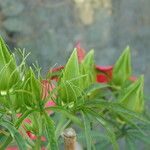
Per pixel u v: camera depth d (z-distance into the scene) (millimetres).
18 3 1291
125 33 1346
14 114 402
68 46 1287
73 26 1312
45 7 1294
